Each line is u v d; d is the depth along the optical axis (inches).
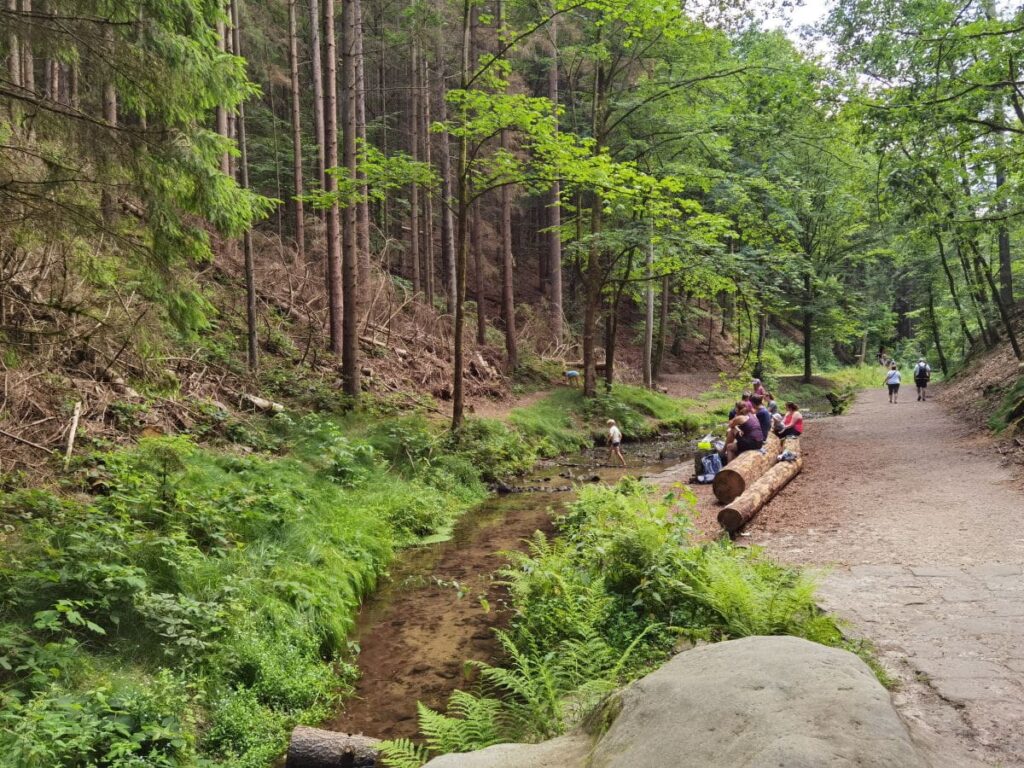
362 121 927.7
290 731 228.1
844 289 1654.8
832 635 208.2
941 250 993.5
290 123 1210.0
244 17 905.5
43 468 329.1
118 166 263.0
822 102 661.3
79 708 185.3
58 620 217.3
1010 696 173.6
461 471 609.6
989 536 323.6
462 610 336.5
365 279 895.1
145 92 264.4
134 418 420.8
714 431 952.9
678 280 1096.2
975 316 1170.6
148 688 210.7
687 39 791.7
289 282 823.1
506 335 1050.1
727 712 106.7
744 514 373.1
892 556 305.7
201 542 317.1
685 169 897.5
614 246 893.2
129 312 298.4
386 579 387.9
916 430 719.1
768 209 1157.1
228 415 510.3
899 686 183.3
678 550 282.2
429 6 912.3
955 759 124.6
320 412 620.7
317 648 280.1
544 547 329.4
